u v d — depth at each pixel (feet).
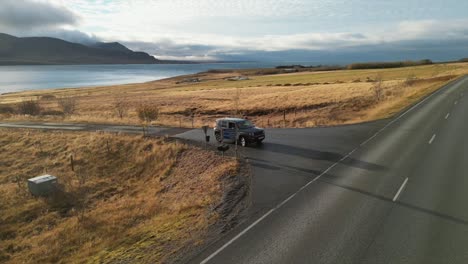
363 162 54.39
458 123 83.05
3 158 79.66
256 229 32.04
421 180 43.80
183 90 333.42
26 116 142.00
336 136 76.89
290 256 26.86
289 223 32.96
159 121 122.01
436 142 64.75
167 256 28.25
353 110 146.30
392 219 32.76
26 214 52.01
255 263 26.12
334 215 34.35
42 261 34.99
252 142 70.13
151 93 300.20
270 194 41.86
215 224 33.88
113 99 253.85
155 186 59.06
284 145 70.49
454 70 316.40
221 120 76.84
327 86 237.04
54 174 69.41
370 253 26.73
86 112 184.34
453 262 25.04
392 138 70.95
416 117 95.40
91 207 54.03
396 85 205.67
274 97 199.00
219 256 27.48
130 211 46.65
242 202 39.73
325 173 49.73
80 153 79.66
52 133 96.17
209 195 44.09
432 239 28.55
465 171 46.50
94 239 38.11
